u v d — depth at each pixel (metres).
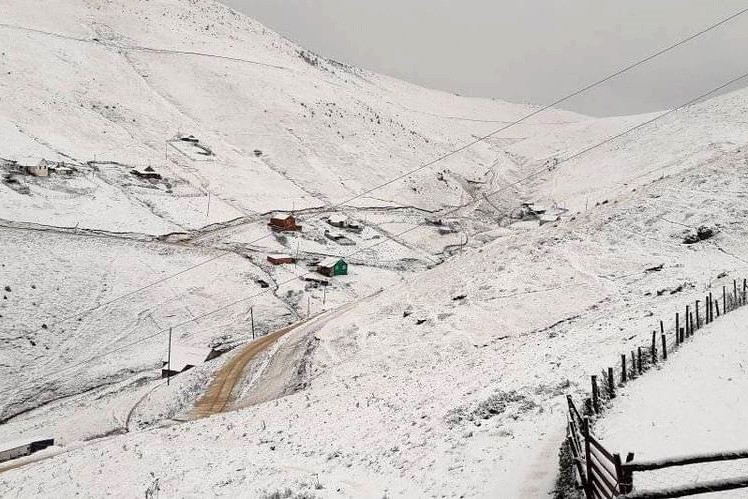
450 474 13.22
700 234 50.16
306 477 16.09
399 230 130.12
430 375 30.47
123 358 68.19
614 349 22.39
